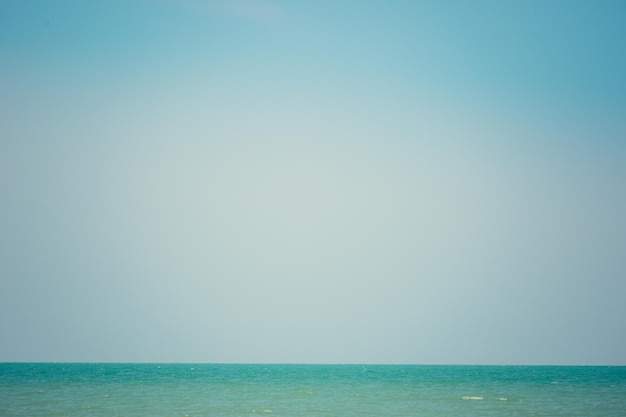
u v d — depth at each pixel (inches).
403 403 1753.2
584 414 1493.6
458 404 1726.1
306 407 1628.9
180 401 1739.7
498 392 2176.4
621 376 3634.4
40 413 1423.5
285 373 4111.7
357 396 1984.5
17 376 3041.3
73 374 3316.9
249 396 1947.6
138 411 1481.3
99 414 1414.9
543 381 2997.0
